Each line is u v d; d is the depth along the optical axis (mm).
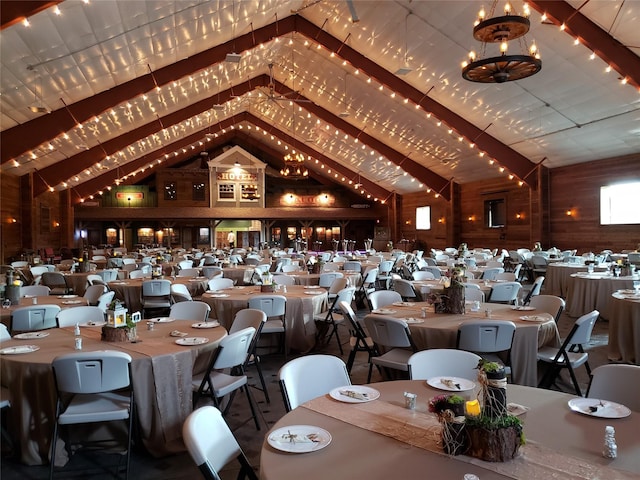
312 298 6070
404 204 24625
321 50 13805
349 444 1857
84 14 7398
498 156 15016
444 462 1711
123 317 3701
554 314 4805
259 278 8008
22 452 3215
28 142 10641
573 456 1744
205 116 19297
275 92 17672
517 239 16953
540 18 9172
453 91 12953
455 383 2531
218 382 3584
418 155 18750
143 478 3066
